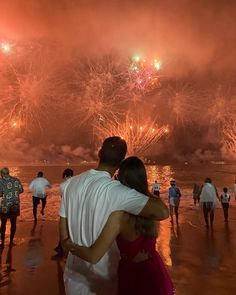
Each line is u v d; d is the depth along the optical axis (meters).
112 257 2.72
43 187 12.74
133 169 2.85
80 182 2.75
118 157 2.80
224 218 14.22
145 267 2.66
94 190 2.62
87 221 2.63
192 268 7.28
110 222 2.53
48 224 12.20
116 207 2.54
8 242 9.38
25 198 20.38
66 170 8.82
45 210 15.81
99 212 2.56
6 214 8.92
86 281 2.72
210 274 6.88
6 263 7.45
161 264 2.77
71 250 2.65
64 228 2.82
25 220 13.02
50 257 7.91
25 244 9.15
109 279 2.71
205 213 12.34
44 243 9.27
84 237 2.65
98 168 2.82
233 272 7.01
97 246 2.51
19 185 9.07
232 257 8.15
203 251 8.73
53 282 6.32
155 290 2.65
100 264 2.71
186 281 6.47
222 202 13.55
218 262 7.73
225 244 9.52
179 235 10.78
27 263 7.45
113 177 2.84
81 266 2.75
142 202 2.56
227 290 6.03
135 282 2.65
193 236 10.62
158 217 2.59
